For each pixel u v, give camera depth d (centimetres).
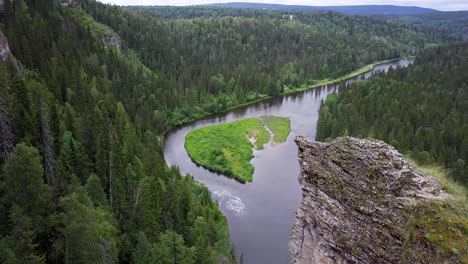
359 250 2064
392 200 2023
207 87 17200
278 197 8481
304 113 15425
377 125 11206
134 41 19450
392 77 17425
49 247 3631
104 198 4838
